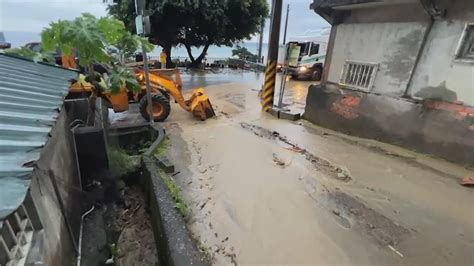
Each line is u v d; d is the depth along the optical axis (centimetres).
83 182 354
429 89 462
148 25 428
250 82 1387
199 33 1731
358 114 572
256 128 623
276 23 716
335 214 297
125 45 450
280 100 792
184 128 605
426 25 450
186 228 247
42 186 187
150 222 321
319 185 360
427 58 458
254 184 359
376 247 249
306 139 552
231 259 233
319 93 656
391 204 317
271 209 305
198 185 353
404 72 492
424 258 237
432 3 416
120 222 321
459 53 418
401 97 501
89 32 379
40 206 172
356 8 543
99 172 360
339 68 608
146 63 518
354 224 281
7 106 186
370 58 544
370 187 356
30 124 165
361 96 563
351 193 341
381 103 529
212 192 337
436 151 452
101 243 282
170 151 458
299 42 1555
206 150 471
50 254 166
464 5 404
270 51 741
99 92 486
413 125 481
